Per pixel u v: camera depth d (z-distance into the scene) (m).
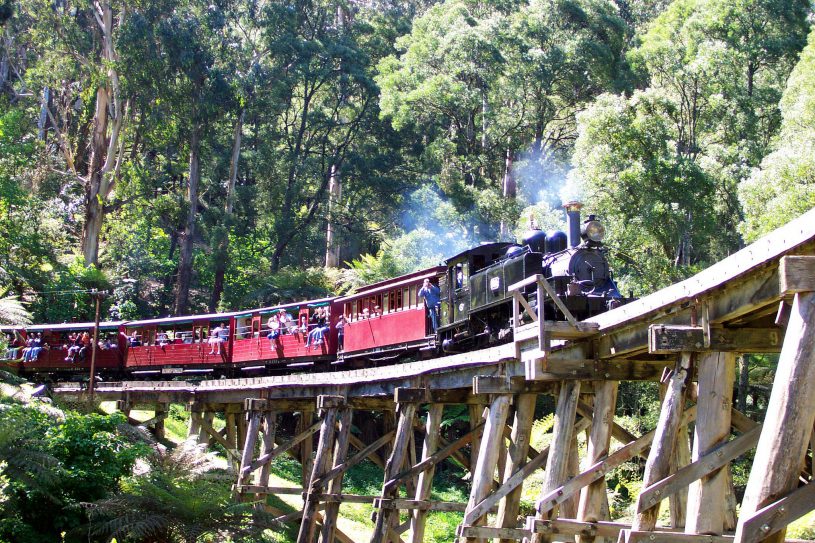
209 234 48.38
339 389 20.31
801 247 8.12
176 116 45.62
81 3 44.69
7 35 49.25
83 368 34.06
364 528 27.77
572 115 50.00
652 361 12.52
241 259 48.69
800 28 43.56
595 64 46.19
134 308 43.00
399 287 24.30
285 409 23.17
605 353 12.16
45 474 16.59
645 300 10.59
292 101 59.00
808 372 7.65
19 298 41.38
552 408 37.12
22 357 34.56
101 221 45.66
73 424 18.86
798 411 7.63
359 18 61.50
